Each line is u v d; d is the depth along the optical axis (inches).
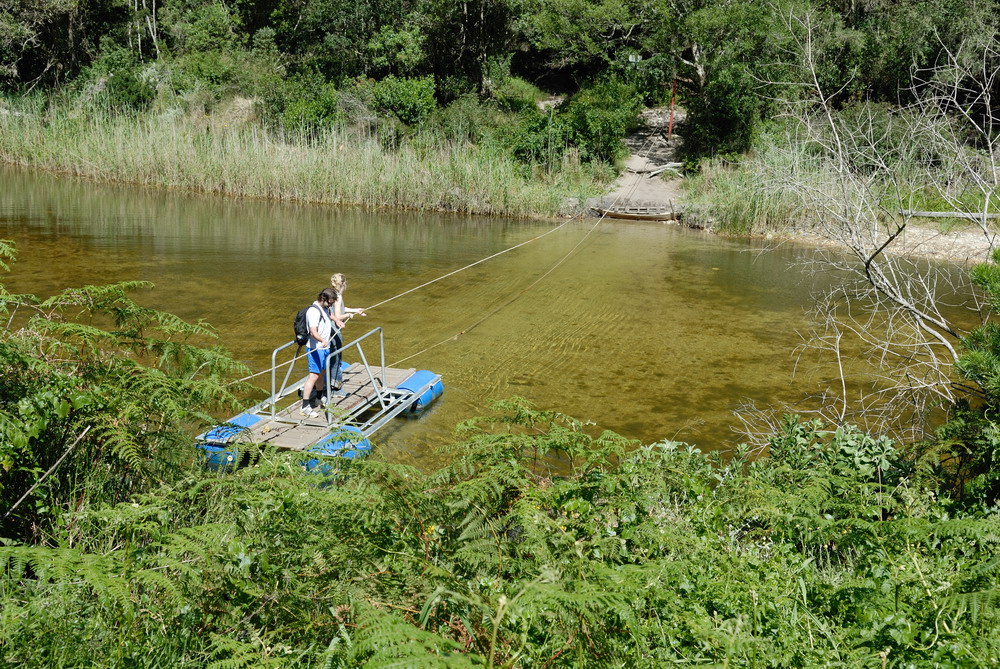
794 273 808.9
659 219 1186.6
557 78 1972.2
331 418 332.5
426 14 1759.4
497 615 101.4
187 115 1611.7
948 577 136.9
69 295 229.8
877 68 1191.6
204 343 473.4
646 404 410.6
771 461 247.0
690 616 123.3
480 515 133.8
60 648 105.7
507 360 479.2
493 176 1238.3
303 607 121.6
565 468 229.5
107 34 1964.8
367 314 582.6
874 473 231.9
